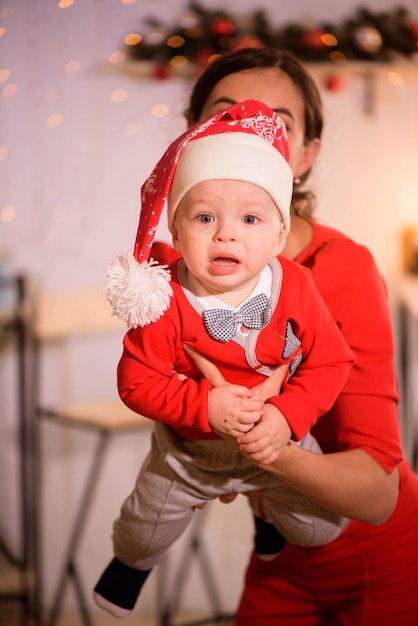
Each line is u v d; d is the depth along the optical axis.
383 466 1.34
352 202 3.65
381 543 1.48
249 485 1.30
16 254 3.47
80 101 3.47
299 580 1.57
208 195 1.09
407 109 3.68
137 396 1.16
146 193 1.18
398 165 3.68
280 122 1.18
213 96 1.46
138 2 3.44
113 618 3.47
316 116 1.51
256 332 1.17
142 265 1.13
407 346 3.61
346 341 1.37
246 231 1.09
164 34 3.36
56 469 3.58
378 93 3.62
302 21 3.54
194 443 1.27
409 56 3.42
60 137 3.47
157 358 1.16
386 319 1.41
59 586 3.57
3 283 3.41
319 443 1.45
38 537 3.49
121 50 3.44
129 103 3.49
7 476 3.57
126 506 1.36
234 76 1.45
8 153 3.45
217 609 3.43
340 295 1.39
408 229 3.68
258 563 1.66
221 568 3.56
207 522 3.54
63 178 3.49
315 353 1.20
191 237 1.10
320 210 3.61
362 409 1.37
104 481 3.59
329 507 1.31
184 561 3.52
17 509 3.58
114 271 1.12
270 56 1.47
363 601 1.50
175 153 1.14
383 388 1.38
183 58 3.28
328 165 3.61
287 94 1.45
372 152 3.65
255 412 1.12
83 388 3.59
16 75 3.42
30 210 3.48
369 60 3.38
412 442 3.64
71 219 3.51
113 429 2.99
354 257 1.43
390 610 1.49
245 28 3.37
